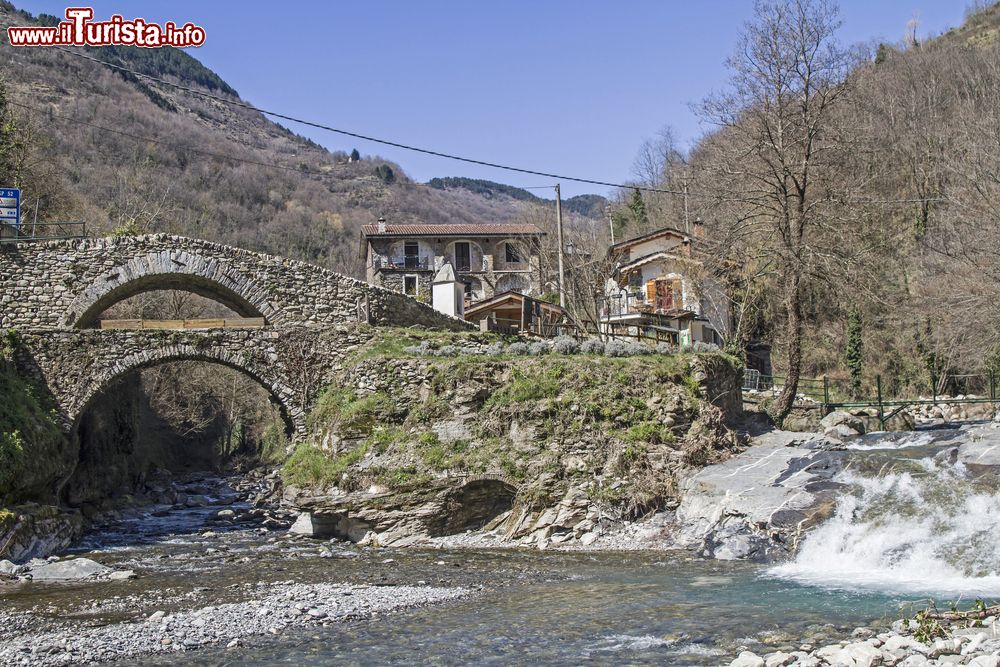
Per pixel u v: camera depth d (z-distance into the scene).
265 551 24.25
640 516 24.36
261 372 30.34
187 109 132.75
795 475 23.67
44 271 30.75
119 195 71.81
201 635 14.65
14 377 28.41
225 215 97.69
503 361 27.42
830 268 35.38
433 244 70.25
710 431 26.55
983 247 40.62
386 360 28.14
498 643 13.75
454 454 25.62
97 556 23.83
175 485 45.16
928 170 51.88
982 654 10.95
